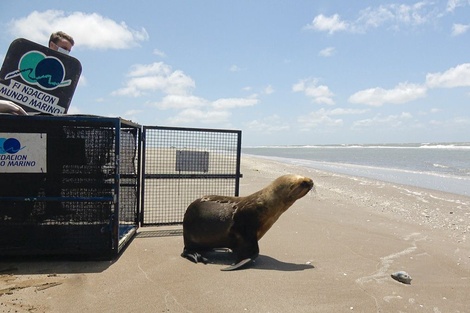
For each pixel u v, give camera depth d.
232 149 7.61
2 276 4.64
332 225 8.08
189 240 5.74
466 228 8.55
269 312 3.85
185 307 3.90
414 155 44.47
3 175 5.08
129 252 5.75
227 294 4.26
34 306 3.83
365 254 6.10
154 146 7.11
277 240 6.75
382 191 14.25
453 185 16.53
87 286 4.38
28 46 6.14
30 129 5.09
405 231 7.94
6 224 5.11
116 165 5.23
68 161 5.17
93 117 5.14
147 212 7.88
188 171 7.47
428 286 4.84
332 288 4.56
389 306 4.13
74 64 6.28
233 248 5.64
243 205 5.55
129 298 4.08
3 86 6.09
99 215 5.27
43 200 5.14
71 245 5.24
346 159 40.62
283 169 23.92
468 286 4.91
